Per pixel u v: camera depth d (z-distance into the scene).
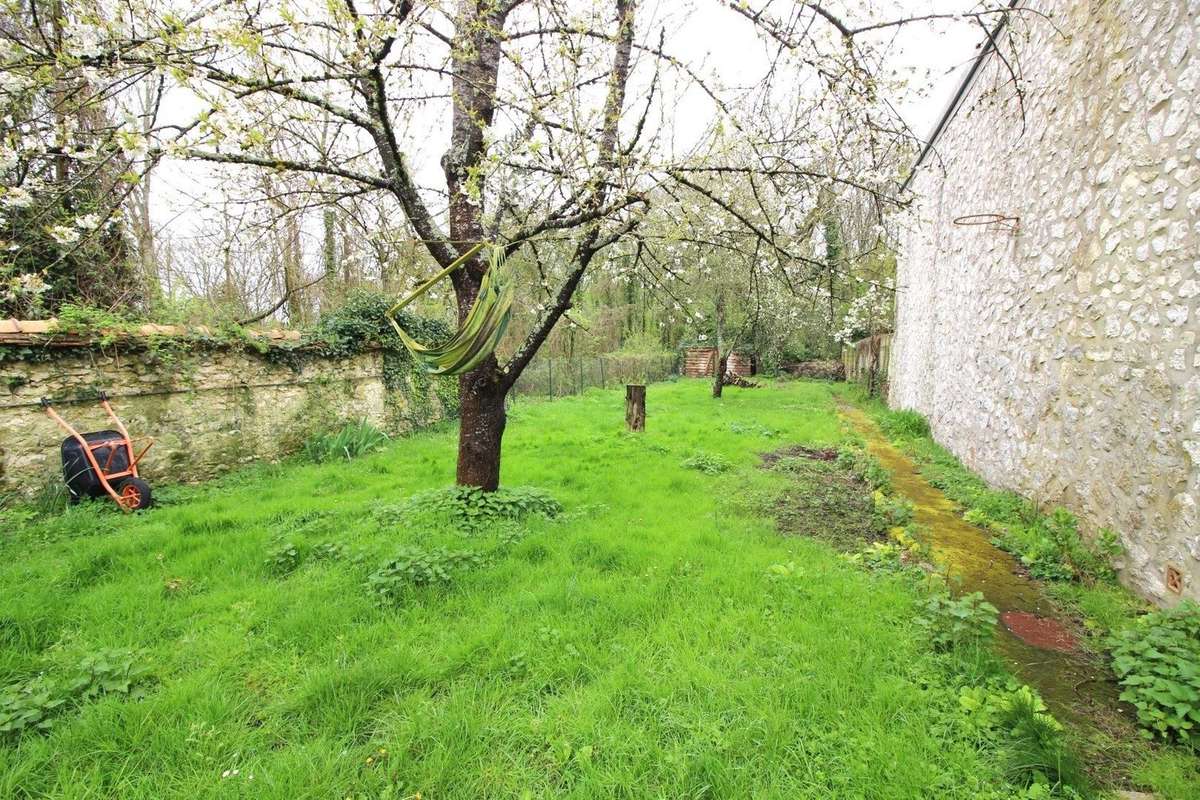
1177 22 3.11
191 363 6.09
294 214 4.26
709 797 1.78
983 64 6.09
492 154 3.30
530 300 6.50
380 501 4.86
